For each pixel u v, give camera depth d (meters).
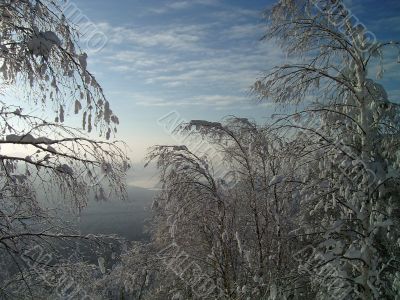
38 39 4.21
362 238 7.38
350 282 7.55
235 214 10.68
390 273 8.82
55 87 4.70
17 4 4.59
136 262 10.68
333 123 8.23
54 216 6.36
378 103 7.84
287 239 8.11
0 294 5.94
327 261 7.38
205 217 10.51
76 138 4.99
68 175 5.14
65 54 4.80
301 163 8.11
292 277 7.95
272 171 10.12
